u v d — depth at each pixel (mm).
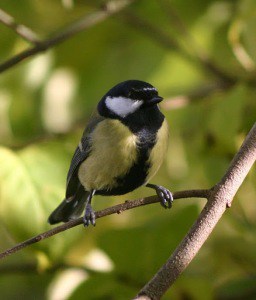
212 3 10977
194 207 8461
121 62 11180
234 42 9258
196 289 8242
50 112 10945
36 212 7945
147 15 11258
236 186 6363
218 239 9180
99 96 11117
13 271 9188
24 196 7977
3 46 10484
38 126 10844
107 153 7922
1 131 10992
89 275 8836
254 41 9148
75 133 9711
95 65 11250
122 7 9695
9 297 10586
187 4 10953
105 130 7988
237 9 9422
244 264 9016
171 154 10242
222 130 8617
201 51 10484
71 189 8508
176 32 11102
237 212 8875
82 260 9094
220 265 9031
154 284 6012
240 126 8758
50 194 8086
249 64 9352
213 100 10086
